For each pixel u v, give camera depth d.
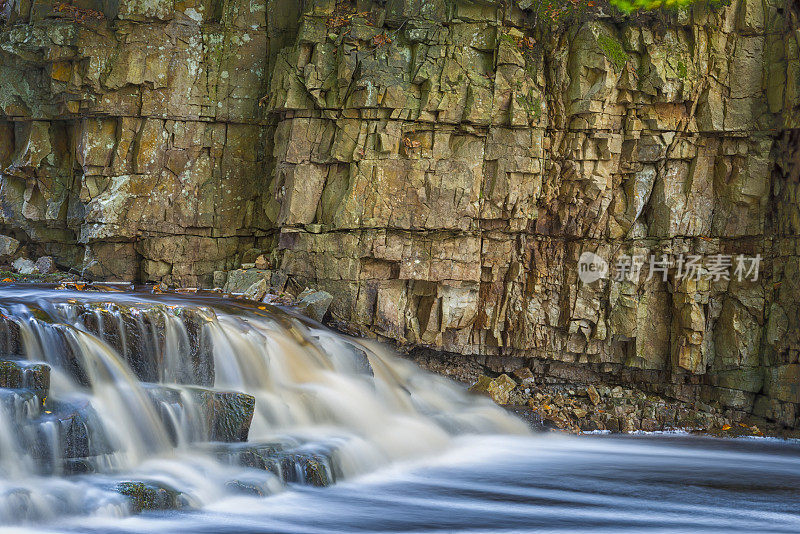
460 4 17.94
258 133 19.67
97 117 18.75
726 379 18.53
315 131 18.23
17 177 19.39
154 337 12.23
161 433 11.04
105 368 11.38
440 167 17.84
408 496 11.62
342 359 15.34
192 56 19.17
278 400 13.27
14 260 19.34
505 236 18.45
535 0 18.00
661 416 18.38
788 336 17.92
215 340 13.13
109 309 12.09
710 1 17.97
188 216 19.20
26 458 9.57
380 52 17.80
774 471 14.35
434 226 17.84
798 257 17.80
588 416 18.08
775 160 18.27
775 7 18.14
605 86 17.81
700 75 18.09
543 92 18.17
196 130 19.25
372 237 17.75
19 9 18.62
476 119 17.81
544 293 18.77
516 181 18.05
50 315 11.73
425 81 17.84
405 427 14.72
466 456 14.57
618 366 19.16
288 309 17.06
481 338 18.80
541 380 19.17
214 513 10.04
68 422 9.97
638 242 18.61
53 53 18.05
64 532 8.91
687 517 11.24
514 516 10.86
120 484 9.69
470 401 17.41
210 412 11.53
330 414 13.79
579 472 13.79
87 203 18.75
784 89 17.98
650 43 17.95
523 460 14.52
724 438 17.59
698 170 18.42
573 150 18.20
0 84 18.91
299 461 11.42
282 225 18.30
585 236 18.70
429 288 18.23
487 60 18.11
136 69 18.55
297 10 19.61
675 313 18.59
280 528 9.70
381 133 17.75
